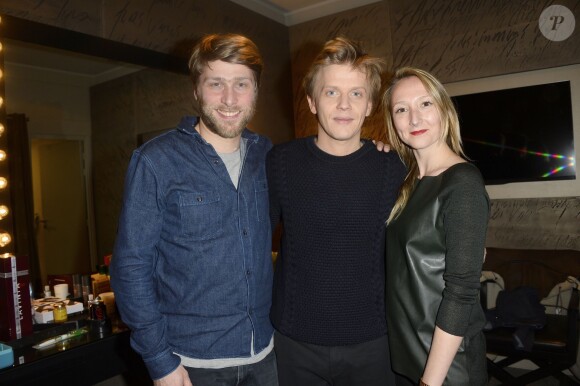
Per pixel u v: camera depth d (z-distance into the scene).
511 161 3.39
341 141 1.35
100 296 2.15
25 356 1.66
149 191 1.20
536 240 3.30
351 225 1.34
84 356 1.77
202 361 1.27
